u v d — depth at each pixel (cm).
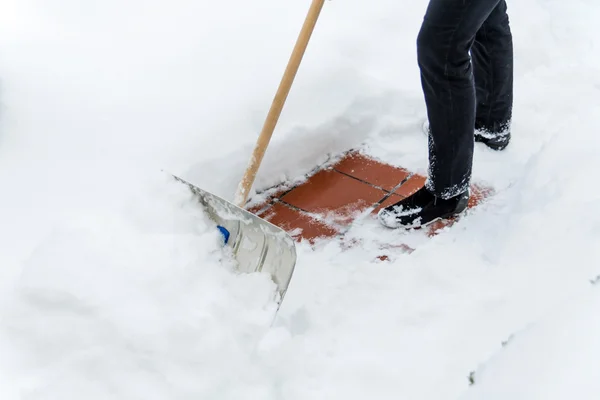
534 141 232
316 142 226
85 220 152
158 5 284
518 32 291
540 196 176
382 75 263
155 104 222
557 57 289
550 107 248
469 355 126
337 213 204
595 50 295
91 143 198
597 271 132
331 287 164
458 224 191
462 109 169
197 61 248
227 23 277
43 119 205
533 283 138
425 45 160
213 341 128
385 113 247
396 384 125
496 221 190
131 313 129
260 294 144
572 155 181
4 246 156
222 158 202
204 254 150
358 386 126
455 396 119
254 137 212
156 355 125
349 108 237
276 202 209
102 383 122
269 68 249
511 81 215
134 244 144
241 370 128
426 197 192
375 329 143
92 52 247
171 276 138
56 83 224
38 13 265
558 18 321
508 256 156
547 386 107
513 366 116
